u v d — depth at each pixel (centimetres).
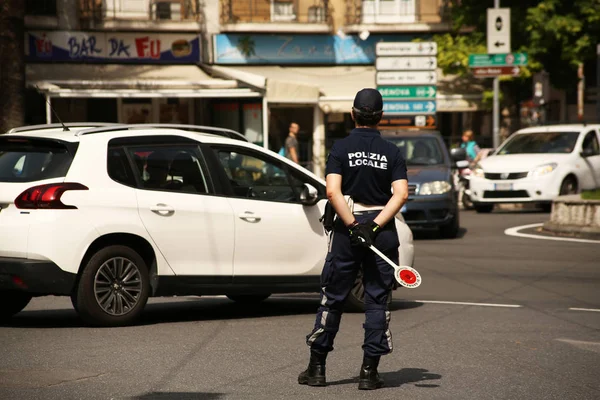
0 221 1237
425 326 1321
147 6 4384
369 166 927
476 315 1425
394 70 4019
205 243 1331
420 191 2575
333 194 919
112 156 1285
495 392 928
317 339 940
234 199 1365
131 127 1333
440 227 2625
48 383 945
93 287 1254
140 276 1289
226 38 4509
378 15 4706
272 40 4562
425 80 4022
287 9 4616
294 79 4541
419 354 1117
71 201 1236
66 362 1045
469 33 4725
